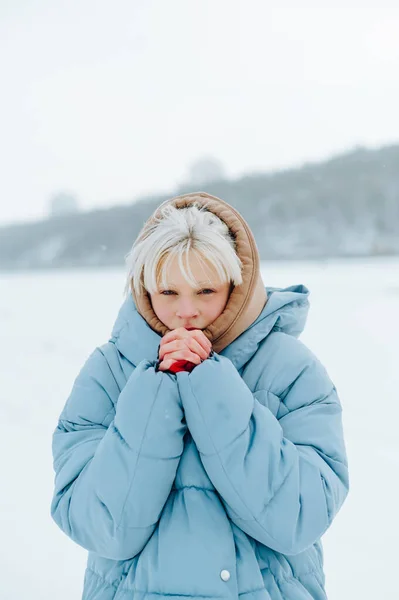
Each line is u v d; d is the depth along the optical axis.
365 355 5.05
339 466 1.04
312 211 33.56
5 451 3.26
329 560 2.04
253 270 1.10
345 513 2.38
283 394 1.12
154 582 0.95
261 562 1.02
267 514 0.95
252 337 1.15
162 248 1.07
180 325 1.10
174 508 1.01
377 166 35.84
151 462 0.97
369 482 2.66
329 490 0.99
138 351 1.15
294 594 1.01
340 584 1.89
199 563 0.95
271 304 1.17
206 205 1.17
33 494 2.68
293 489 0.96
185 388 1.00
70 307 9.94
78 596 1.89
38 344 6.75
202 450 0.99
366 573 1.95
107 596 1.02
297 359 1.13
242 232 1.13
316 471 1.00
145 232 1.15
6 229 42.81
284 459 0.98
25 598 1.87
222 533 0.98
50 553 2.16
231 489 0.96
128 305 1.22
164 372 1.03
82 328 7.79
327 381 1.14
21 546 2.21
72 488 1.02
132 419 0.99
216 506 1.01
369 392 4.04
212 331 1.10
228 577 0.95
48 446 3.35
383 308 7.42
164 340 1.05
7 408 4.18
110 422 1.13
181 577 0.94
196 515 0.99
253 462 0.96
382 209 31.75
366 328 6.21
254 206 36.72
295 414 1.09
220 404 0.98
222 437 0.97
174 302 1.09
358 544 2.13
